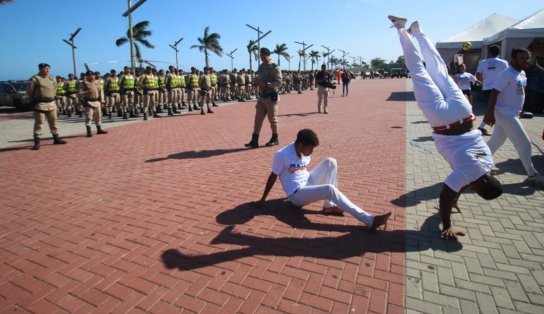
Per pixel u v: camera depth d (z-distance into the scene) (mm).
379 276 2947
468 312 2514
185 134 9891
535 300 2615
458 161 3359
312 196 3889
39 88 8203
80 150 8047
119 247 3504
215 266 3133
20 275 3066
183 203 4609
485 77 7402
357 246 3436
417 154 6887
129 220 4121
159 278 2979
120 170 6254
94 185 5438
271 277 2959
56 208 4539
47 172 6230
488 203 4367
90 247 3518
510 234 3578
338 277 2943
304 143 3779
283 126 10922
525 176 5316
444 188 3426
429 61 3562
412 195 4707
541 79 11445
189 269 3098
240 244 3506
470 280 2867
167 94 14930
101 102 10227
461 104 3346
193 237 3666
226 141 8734
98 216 4258
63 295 2789
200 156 7188
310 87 33969
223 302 2664
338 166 6160
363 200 4566
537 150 6887
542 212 4062
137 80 13914
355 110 14789
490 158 3361
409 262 3141
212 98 18031
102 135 10023
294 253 3326
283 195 4820
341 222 3965
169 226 3936
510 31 12641
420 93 3477
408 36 3475
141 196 4906
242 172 5957
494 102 4863
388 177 5480
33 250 3488
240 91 21250
